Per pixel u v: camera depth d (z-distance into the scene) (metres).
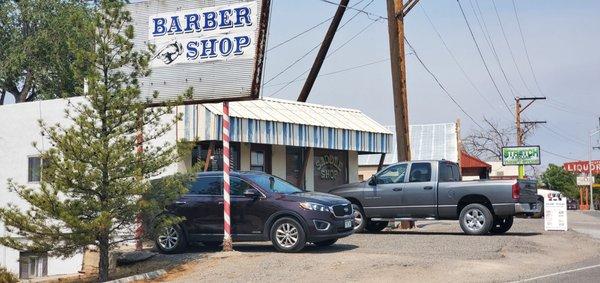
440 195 19.02
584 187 84.81
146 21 16.36
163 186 13.83
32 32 36.69
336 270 12.82
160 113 13.87
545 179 88.38
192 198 15.80
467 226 18.73
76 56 13.85
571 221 31.88
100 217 12.66
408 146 21.75
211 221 15.58
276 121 20.62
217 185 15.84
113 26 13.91
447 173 19.58
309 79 26.05
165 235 15.76
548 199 22.16
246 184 15.62
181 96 14.01
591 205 74.19
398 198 19.52
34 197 12.84
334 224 14.91
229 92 15.55
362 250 15.52
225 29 15.73
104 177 13.34
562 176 87.81
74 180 13.12
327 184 24.70
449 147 40.50
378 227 21.12
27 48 34.78
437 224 25.38
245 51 15.54
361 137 24.48
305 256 14.36
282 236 15.06
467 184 18.72
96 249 14.44
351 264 13.30
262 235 15.24
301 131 21.66
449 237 18.08
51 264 19.67
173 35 16.09
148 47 14.09
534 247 16.45
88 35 13.79
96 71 13.55
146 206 13.30
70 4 35.09
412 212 19.36
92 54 13.52
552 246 17.19
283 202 15.09
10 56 34.69
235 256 14.59
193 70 15.88
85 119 13.28
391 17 21.94
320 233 14.79
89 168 13.30
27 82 36.91
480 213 18.59
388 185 19.72
